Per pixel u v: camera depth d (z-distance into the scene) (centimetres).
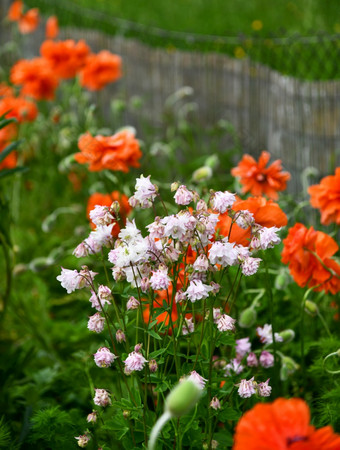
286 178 244
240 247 154
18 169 248
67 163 283
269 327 197
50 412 192
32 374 254
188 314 181
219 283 162
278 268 270
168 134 471
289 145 384
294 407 104
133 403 165
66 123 466
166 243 149
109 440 200
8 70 660
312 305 220
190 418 168
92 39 565
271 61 419
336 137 356
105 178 313
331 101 354
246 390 158
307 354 241
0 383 233
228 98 446
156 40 555
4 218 264
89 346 267
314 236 197
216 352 212
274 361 197
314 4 686
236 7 764
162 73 497
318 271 200
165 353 163
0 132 306
